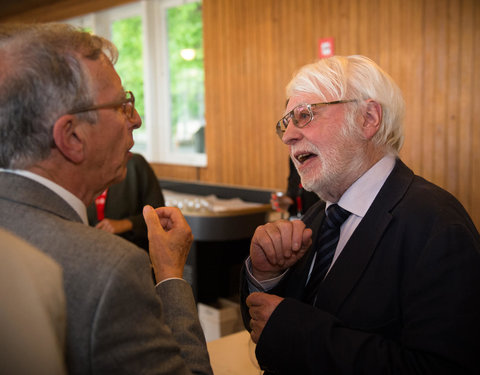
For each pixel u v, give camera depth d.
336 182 1.03
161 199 2.31
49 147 0.70
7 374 0.48
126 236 2.10
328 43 3.92
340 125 1.00
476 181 3.18
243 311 1.14
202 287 3.18
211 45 4.91
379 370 0.78
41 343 0.49
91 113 0.73
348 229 1.02
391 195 0.96
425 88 3.38
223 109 4.88
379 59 3.62
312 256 1.10
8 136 0.68
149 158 5.93
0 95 0.67
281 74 4.32
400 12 3.46
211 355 1.24
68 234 0.63
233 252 3.39
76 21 6.60
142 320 0.63
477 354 0.75
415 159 3.47
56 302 0.52
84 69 0.72
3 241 0.52
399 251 0.89
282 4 4.24
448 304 0.78
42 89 0.68
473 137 3.17
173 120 5.74
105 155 0.77
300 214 3.06
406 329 0.82
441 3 3.24
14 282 0.50
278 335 0.88
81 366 0.59
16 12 7.43
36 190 0.67
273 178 4.49
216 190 4.27
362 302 0.90
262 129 4.54
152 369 0.62
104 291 0.60
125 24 6.10
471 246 0.81
